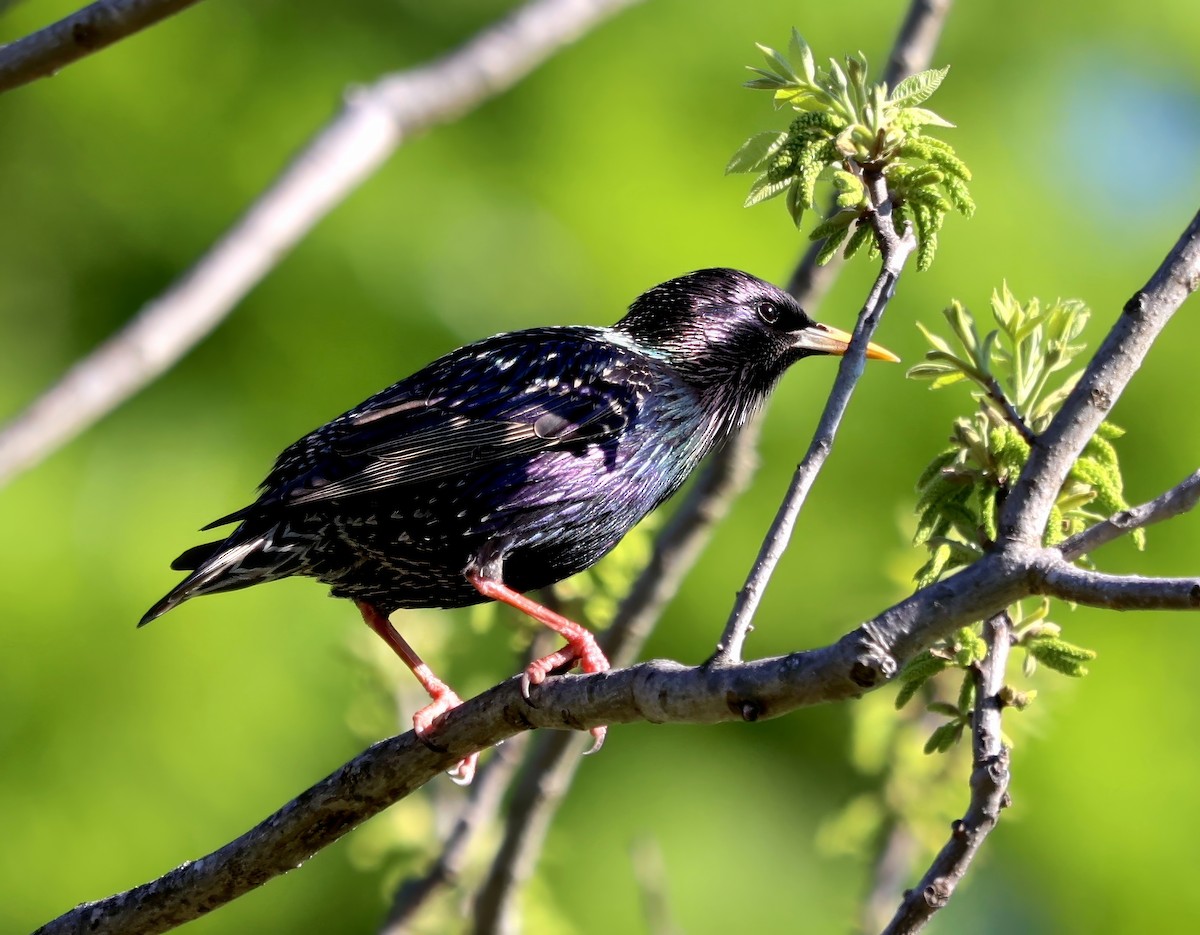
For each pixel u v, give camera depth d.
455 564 8.38
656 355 9.02
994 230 14.48
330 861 14.16
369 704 10.26
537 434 8.42
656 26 15.17
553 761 8.60
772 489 14.09
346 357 14.27
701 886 13.90
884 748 9.48
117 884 13.20
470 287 14.38
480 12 15.36
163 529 13.73
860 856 9.49
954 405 14.16
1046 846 13.42
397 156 14.55
